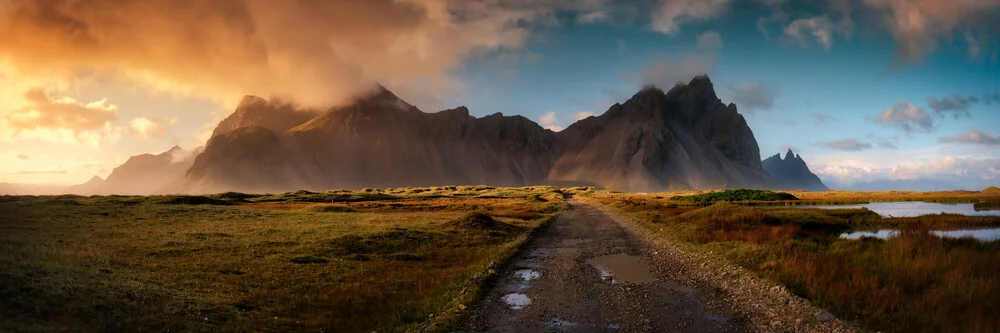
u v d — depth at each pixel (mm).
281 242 29688
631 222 49125
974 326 10859
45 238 27203
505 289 18281
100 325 11367
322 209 70875
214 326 12648
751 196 99562
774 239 26172
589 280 19875
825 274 16547
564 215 67188
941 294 13398
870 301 13461
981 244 23016
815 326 12250
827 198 105438
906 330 11336
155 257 23344
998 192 149500
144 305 13383
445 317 13852
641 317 14031
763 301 14875
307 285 18672
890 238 24641
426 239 32844
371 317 14391
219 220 45062
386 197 143875
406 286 18812
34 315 11148
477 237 34500
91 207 54344
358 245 28953
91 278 15211
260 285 18406
